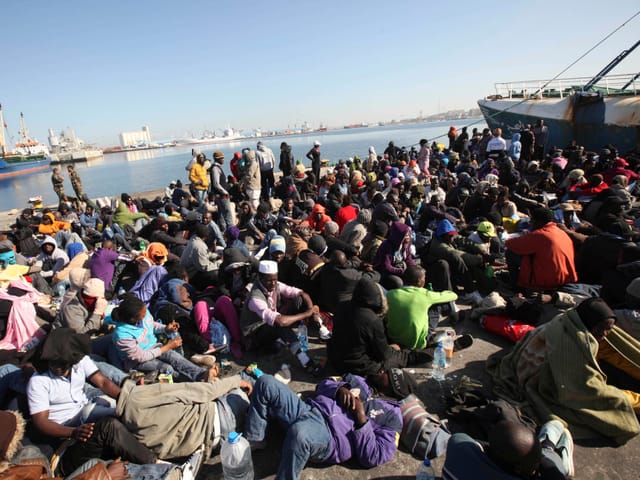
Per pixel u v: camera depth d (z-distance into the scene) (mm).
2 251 5645
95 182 36812
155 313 4695
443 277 5070
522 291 5316
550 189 11125
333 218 9367
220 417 3035
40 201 15094
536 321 4410
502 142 14555
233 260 5066
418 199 9883
